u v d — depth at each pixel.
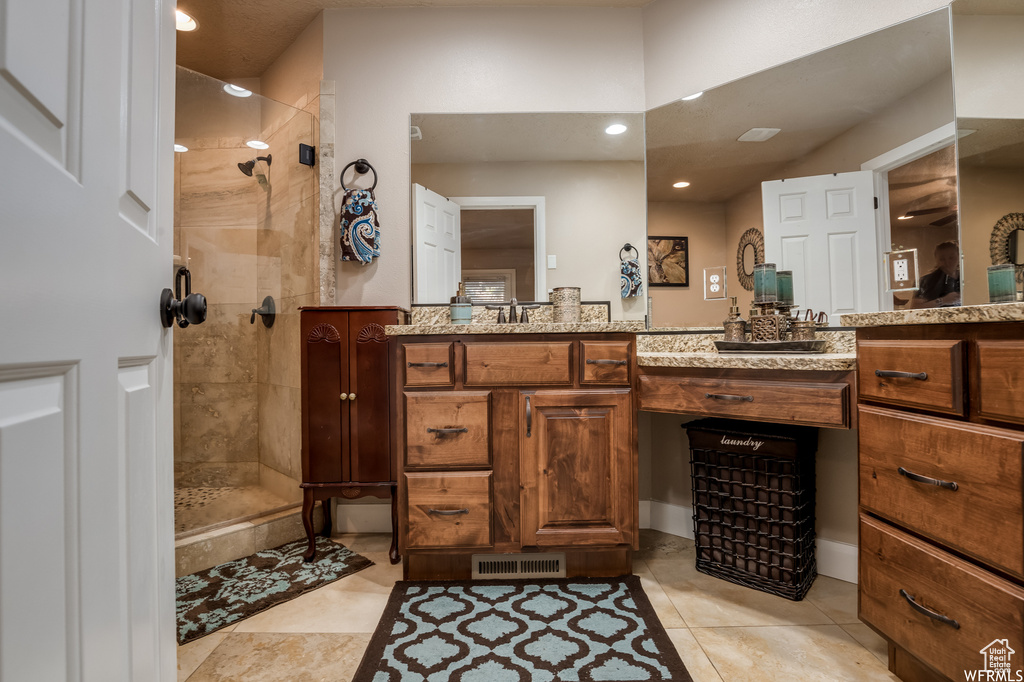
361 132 2.25
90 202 0.51
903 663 1.17
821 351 1.58
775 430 1.65
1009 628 0.88
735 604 1.55
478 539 1.66
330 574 1.78
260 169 2.41
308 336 1.92
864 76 1.73
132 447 0.62
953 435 0.98
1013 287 1.32
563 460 1.67
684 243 2.10
